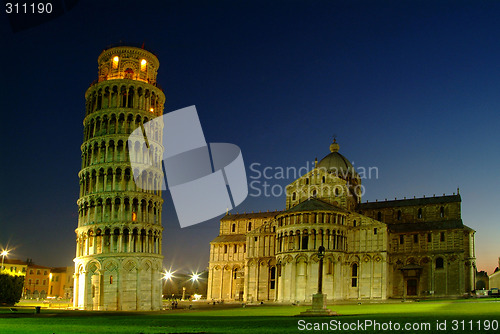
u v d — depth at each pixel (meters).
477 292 130.12
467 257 134.88
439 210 134.12
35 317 67.12
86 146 107.75
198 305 122.44
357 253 124.38
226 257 155.88
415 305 86.69
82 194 106.81
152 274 100.44
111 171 103.44
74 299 101.06
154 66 117.31
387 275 123.31
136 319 61.81
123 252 98.12
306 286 118.69
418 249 128.88
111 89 107.81
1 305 109.94
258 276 137.38
